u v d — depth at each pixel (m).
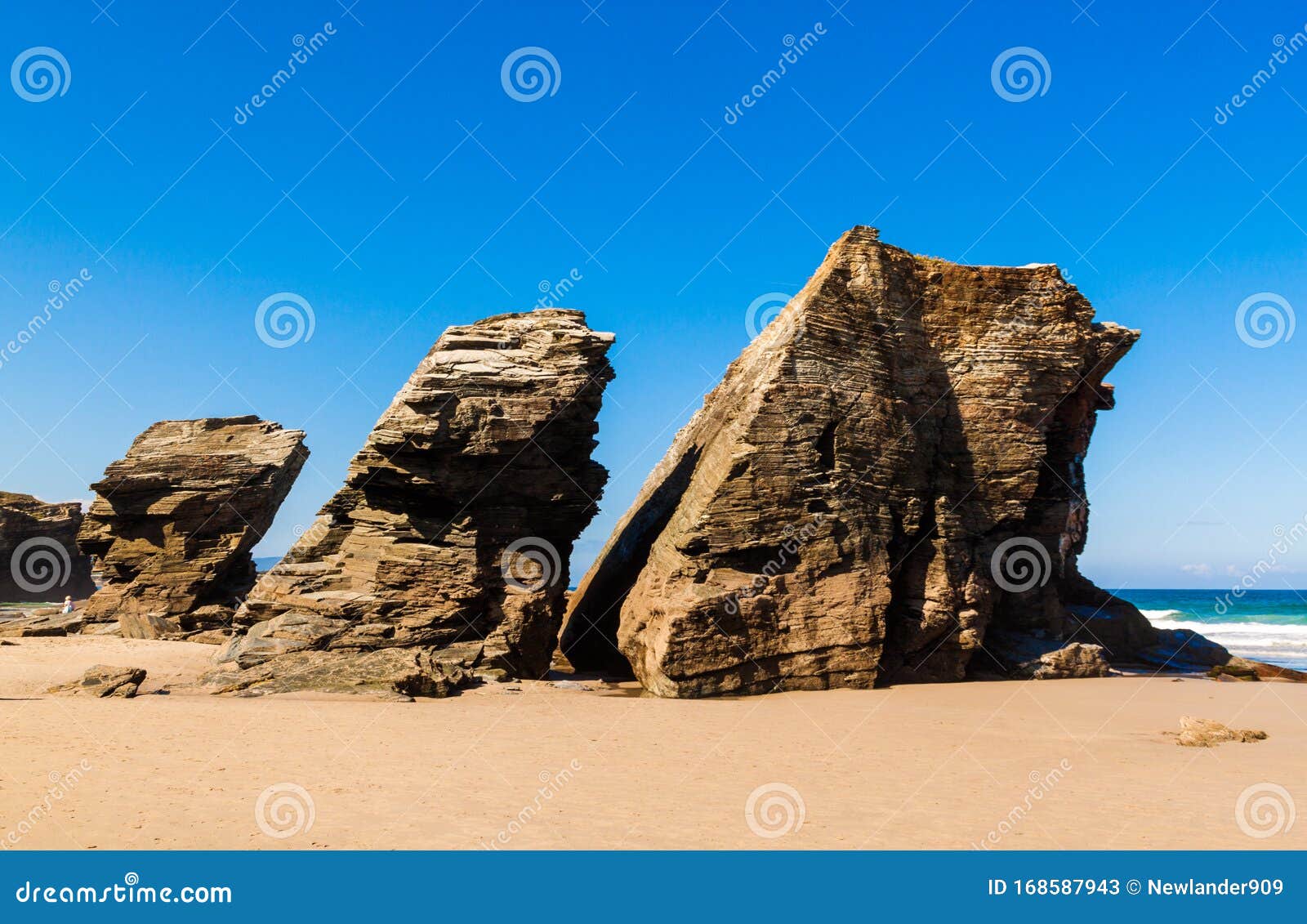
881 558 33.25
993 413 36.16
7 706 25.22
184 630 51.50
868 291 34.75
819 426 33.16
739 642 31.39
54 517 98.62
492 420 34.81
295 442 56.66
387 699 29.09
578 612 45.22
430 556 35.53
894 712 27.06
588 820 14.46
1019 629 38.47
